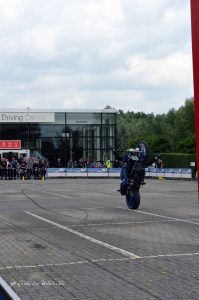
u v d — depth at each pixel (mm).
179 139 79875
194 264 7348
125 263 7457
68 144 49719
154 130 118938
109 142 50656
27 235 10273
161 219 12727
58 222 12336
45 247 8883
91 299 5508
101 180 38562
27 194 22203
